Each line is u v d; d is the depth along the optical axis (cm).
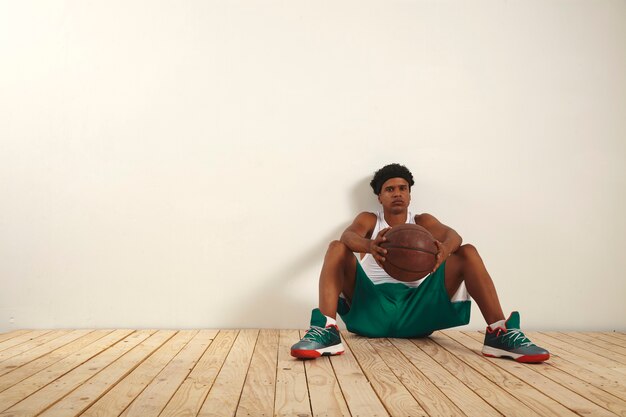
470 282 263
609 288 339
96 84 332
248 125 334
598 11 346
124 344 274
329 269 264
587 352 263
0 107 330
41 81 331
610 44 346
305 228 333
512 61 342
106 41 334
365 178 335
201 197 332
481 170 338
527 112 341
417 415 158
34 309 326
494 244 337
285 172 334
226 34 337
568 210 340
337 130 336
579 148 342
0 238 326
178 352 253
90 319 327
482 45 342
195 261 330
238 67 337
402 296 283
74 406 164
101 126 331
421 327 284
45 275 327
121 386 189
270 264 332
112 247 329
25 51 332
